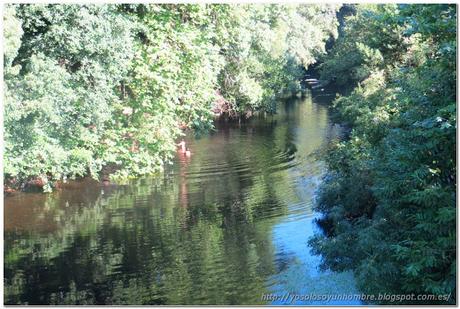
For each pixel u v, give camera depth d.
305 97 46.78
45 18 12.69
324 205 14.18
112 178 18.00
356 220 12.56
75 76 13.76
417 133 8.81
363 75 29.14
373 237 9.90
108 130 16.77
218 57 19.30
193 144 25.28
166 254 12.12
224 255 11.98
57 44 13.05
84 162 16.09
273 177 18.94
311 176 18.92
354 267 10.51
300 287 10.22
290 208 15.31
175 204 15.77
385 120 13.52
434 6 9.68
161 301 9.85
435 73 9.36
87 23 12.74
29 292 10.30
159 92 17.14
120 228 13.73
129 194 16.73
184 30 16.84
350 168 14.25
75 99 13.46
